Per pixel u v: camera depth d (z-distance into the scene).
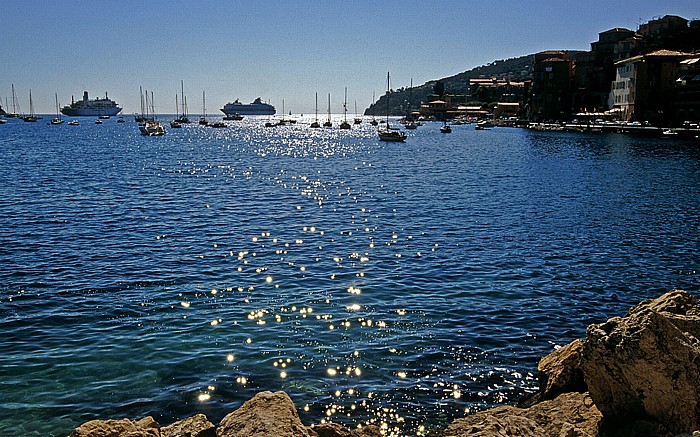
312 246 29.03
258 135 176.62
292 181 58.78
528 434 9.71
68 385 14.15
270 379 14.59
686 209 40.56
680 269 25.00
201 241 29.89
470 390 14.07
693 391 9.49
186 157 90.12
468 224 35.00
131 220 35.50
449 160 84.69
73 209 39.03
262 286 22.23
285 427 9.56
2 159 79.19
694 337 10.08
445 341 16.92
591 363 10.49
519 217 37.44
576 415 11.15
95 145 115.81
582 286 22.42
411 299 20.67
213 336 17.22
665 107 133.50
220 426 9.96
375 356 15.88
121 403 13.38
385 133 138.62
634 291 21.94
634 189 51.06
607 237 31.28
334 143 134.88
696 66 131.12
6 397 13.52
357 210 40.41
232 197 46.53
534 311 19.50
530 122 194.62
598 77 179.12
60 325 17.94
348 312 19.31
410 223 35.38
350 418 12.84
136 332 17.45
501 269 24.67
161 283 22.45
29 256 26.22
